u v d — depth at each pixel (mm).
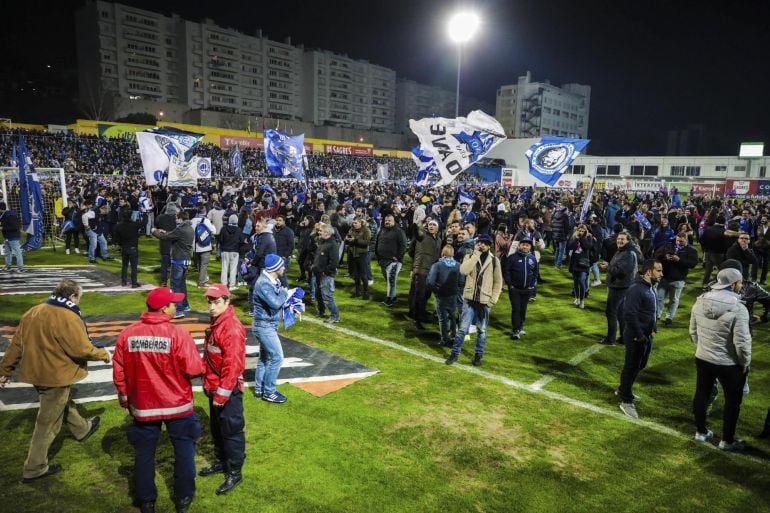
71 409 4863
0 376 4250
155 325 3742
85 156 42062
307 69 109938
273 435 5129
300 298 6055
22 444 4918
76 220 15320
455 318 8055
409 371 6867
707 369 5047
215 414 4371
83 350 4297
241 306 9875
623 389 5902
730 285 4926
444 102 139125
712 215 15242
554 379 6738
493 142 10820
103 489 4262
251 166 51875
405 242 10109
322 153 61938
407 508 4059
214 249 16547
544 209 17453
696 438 5223
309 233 12000
